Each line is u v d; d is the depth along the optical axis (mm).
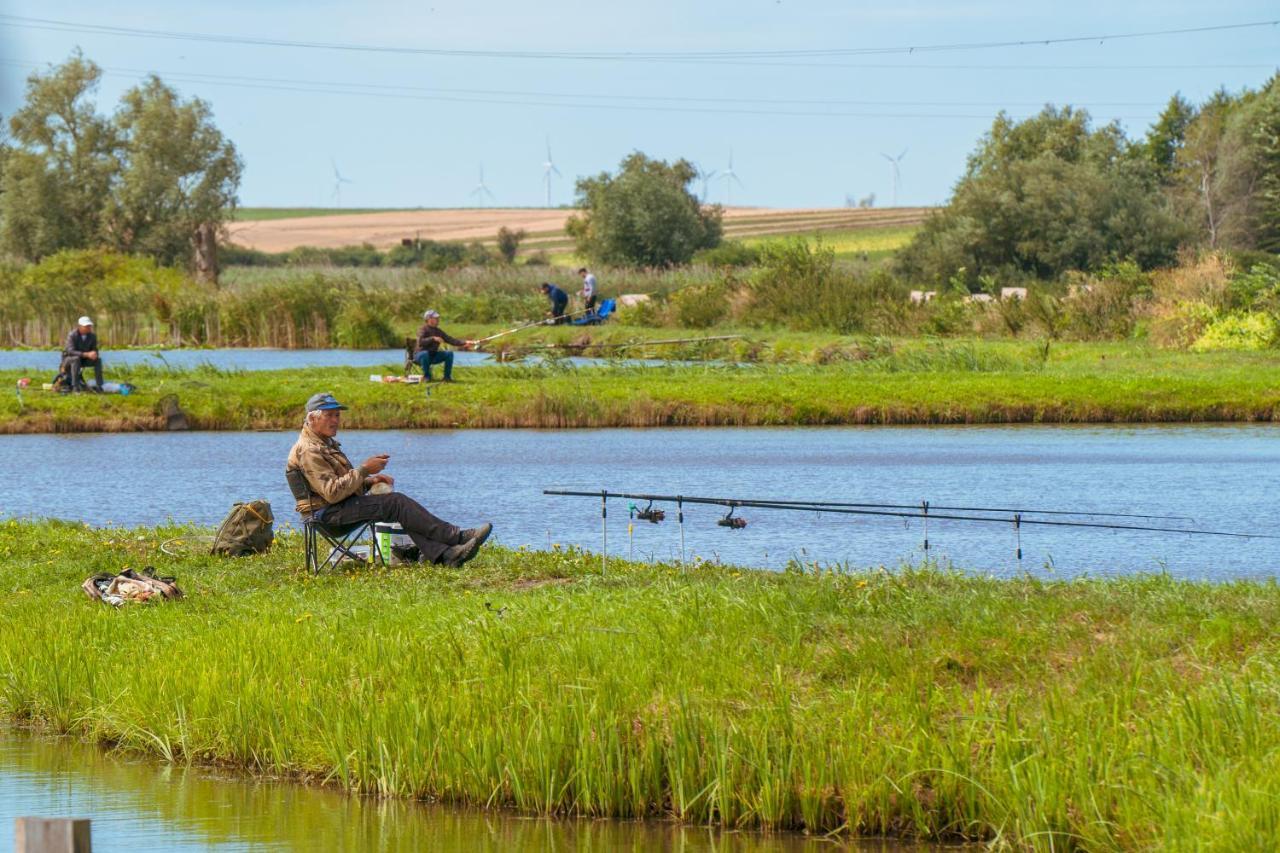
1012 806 27266
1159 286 157125
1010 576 50000
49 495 74562
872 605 38188
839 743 29500
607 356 154000
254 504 52781
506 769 31000
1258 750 26797
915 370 126312
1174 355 132625
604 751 30438
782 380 117312
